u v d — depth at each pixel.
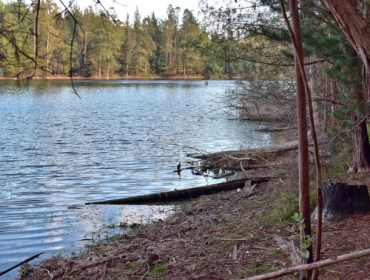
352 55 6.34
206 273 4.52
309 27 6.89
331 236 5.26
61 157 13.96
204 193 9.47
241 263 4.70
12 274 5.33
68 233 6.89
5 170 11.94
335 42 6.20
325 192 5.97
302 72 2.93
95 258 5.51
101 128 21.42
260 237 5.58
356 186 5.87
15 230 7.04
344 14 3.56
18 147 15.72
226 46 9.23
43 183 10.55
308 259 3.27
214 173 11.78
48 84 61.72
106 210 8.32
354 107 6.71
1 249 6.21
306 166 3.19
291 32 2.93
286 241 5.12
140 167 12.52
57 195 9.45
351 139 8.88
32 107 32.19
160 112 29.36
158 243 5.94
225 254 5.06
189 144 16.41
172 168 12.39
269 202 7.73
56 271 5.23
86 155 14.34
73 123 23.36
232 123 22.41
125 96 44.66
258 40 8.87
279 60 9.01
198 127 21.45
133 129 21.08
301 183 3.20
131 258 5.34
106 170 12.09
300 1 6.26
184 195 9.32
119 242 6.29
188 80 82.00
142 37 65.50
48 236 6.76
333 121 9.06
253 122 21.47
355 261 4.37
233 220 6.84
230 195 9.08
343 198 5.82
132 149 15.51
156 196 9.09
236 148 15.19
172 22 79.50
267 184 9.56
